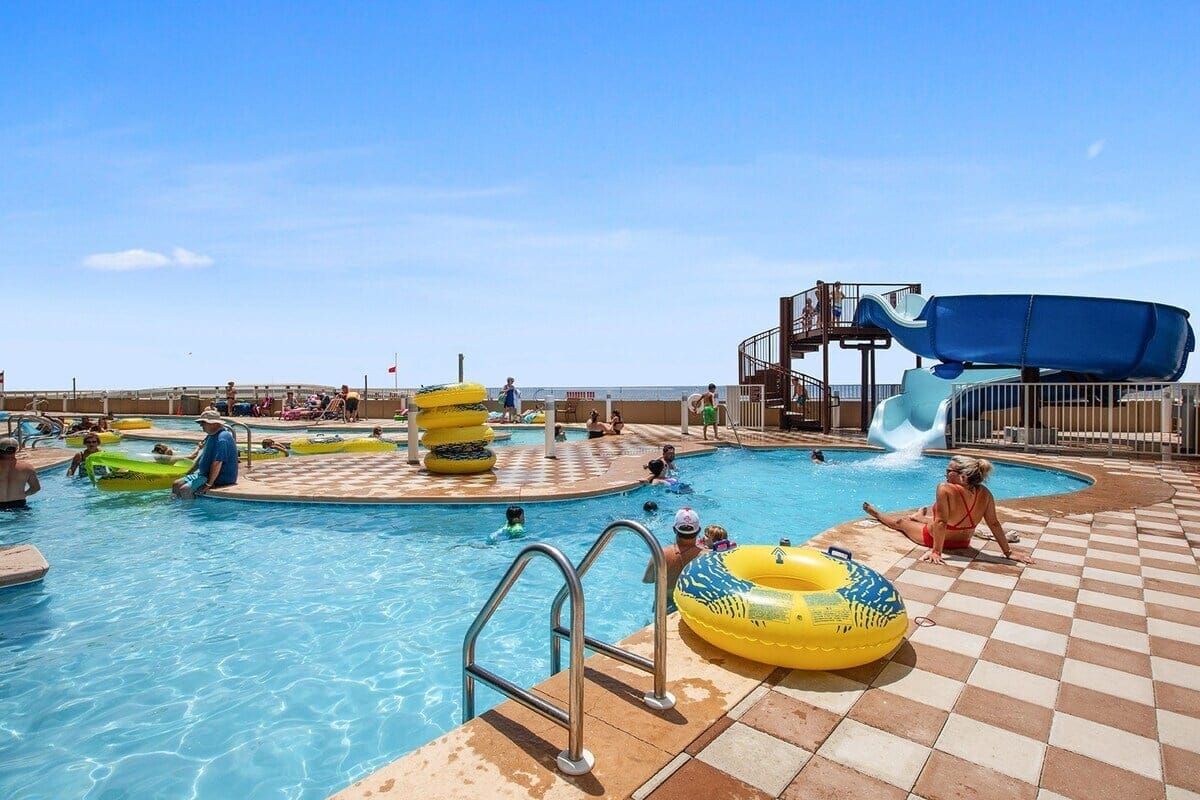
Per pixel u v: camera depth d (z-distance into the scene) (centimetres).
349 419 2591
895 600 338
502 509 895
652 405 2548
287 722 368
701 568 380
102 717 371
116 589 582
